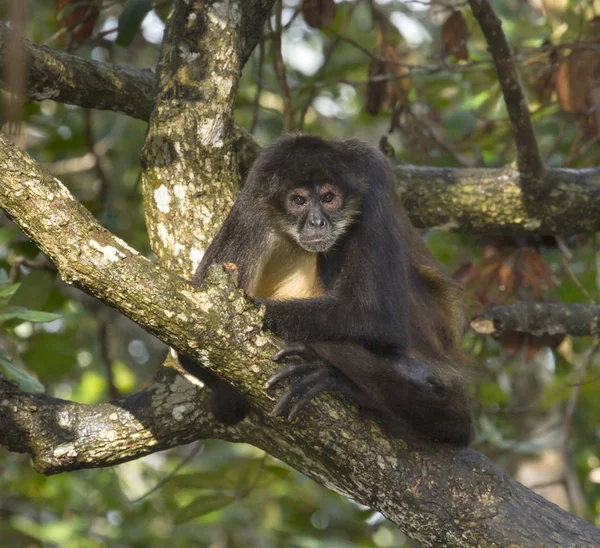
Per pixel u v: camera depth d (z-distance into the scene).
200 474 13.05
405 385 8.48
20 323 13.92
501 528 8.12
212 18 9.62
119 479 20.02
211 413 9.98
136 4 12.35
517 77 10.65
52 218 6.79
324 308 8.95
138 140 20.70
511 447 15.38
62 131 18.92
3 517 19.00
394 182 11.29
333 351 8.71
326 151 10.46
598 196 12.52
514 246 13.86
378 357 8.89
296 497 20.97
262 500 21.67
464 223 12.95
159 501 20.52
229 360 7.57
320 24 13.47
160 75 9.68
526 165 12.16
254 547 20.88
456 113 17.08
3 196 6.73
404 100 14.80
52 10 20.36
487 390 16.55
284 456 9.75
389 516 8.52
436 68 13.69
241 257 9.91
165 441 10.15
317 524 19.98
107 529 20.08
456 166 16.33
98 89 11.70
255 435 9.81
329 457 8.35
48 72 11.24
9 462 18.58
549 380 18.11
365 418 8.32
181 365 9.62
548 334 12.58
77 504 19.92
